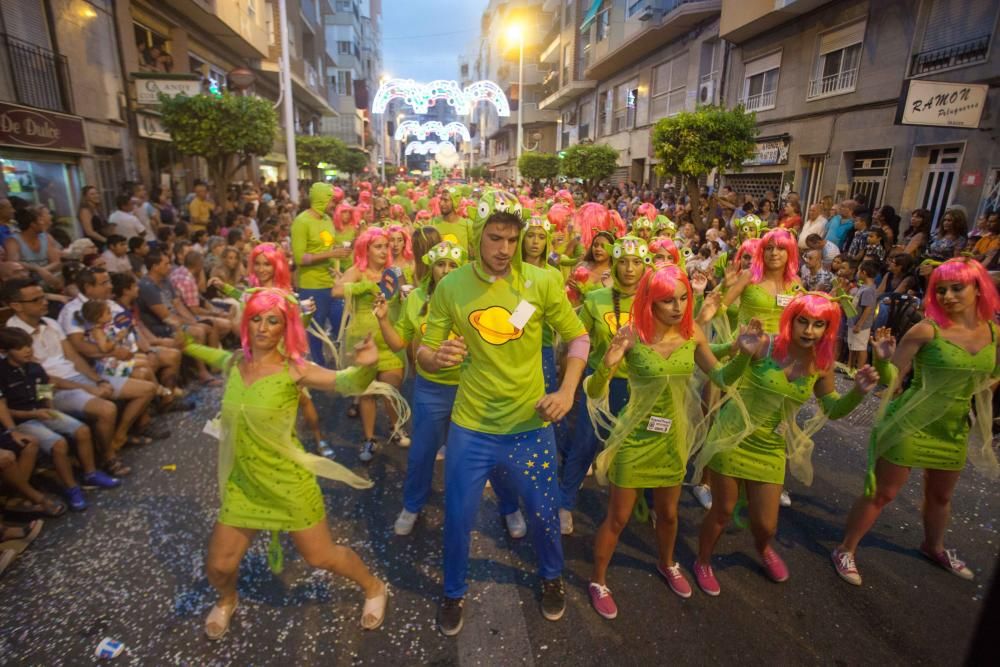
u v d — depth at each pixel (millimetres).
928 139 9914
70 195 10914
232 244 8156
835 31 12227
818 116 12773
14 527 3504
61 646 2711
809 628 2893
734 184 16141
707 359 2926
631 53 22750
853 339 6434
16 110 9266
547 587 2926
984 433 3258
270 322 2459
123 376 4453
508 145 52531
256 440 2459
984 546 3586
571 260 5676
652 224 5629
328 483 4211
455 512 2682
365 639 2787
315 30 34250
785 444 2949
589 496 4141
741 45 15820
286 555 3387
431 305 2680
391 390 3250
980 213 8938
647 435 2760
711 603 3057
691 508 4016
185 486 4121
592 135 30359
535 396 2635
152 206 10703
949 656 2730
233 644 2740
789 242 4027
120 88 12797
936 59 9703
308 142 29266
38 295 4176
